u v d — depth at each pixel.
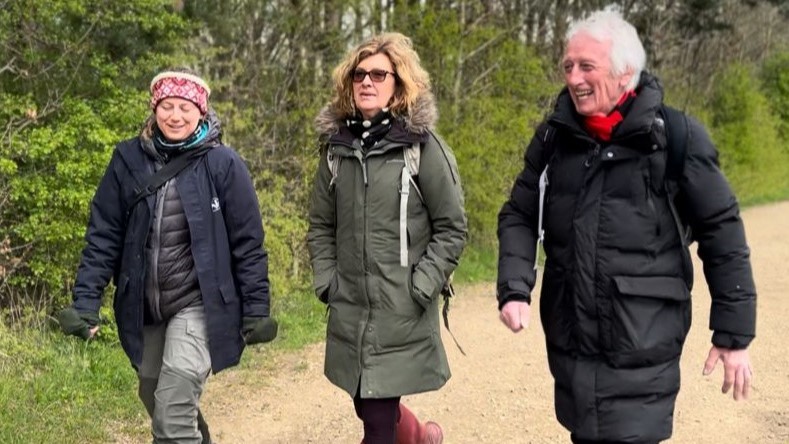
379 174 3.14
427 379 3.24
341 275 3.27
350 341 3.21
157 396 3.12
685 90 22.67
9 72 6.19
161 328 3.31
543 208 2.76
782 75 29.08
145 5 6.21
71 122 5.92
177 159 3.18
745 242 2.58
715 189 2.53
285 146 9.16
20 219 6.00
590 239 2.60
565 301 2.70
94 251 3.24
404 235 3.14
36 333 5.64
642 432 2.60
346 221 3.22
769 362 6.11
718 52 26.47
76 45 6.09
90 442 4.23
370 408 3.21
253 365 5.89
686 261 2.62
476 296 9.16
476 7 11.56
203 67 8.27
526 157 2.92
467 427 4.68
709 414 4.88
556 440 4.47
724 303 2.57
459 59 11.23
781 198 24.20
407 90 3.13
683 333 2.66
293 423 4.75
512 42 12.01
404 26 10.70
